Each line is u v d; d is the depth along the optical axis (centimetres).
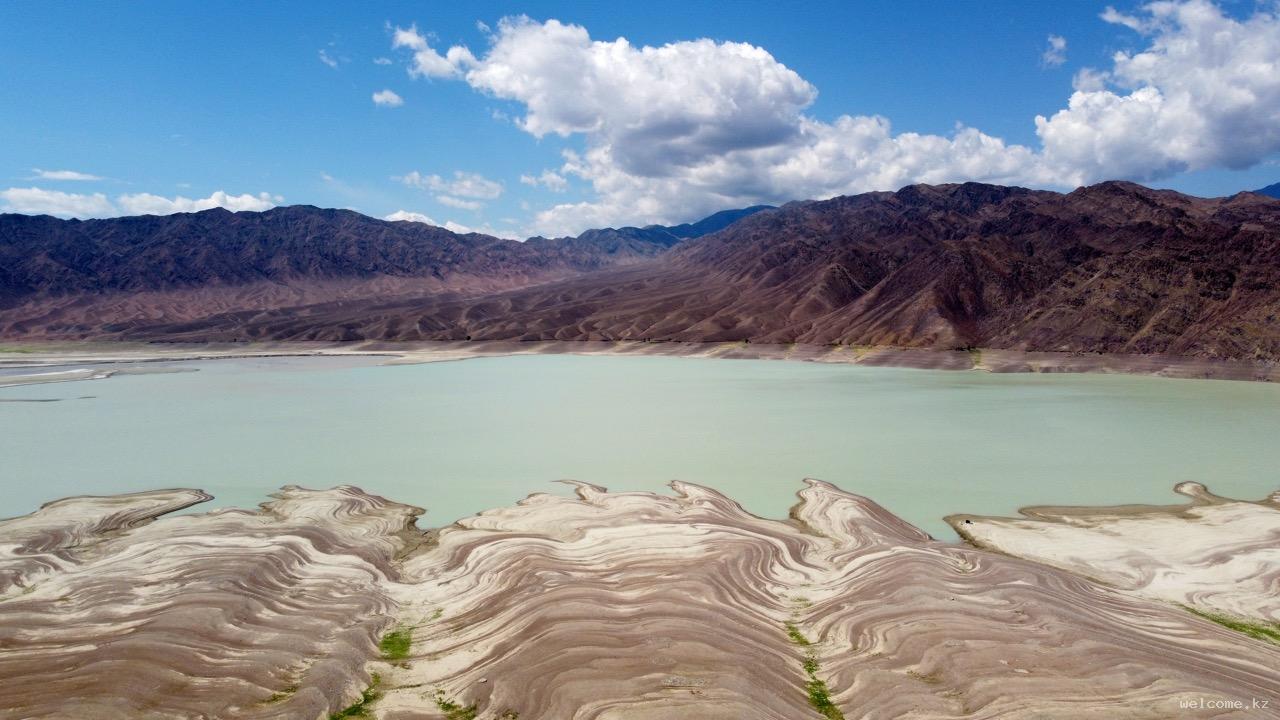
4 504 4259
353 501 4228
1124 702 2077
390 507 4169
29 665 2316
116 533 3722
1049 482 4547
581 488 4497
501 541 3478
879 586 2909
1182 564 3203
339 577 3122
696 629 2544
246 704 2153
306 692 2205
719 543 3388
